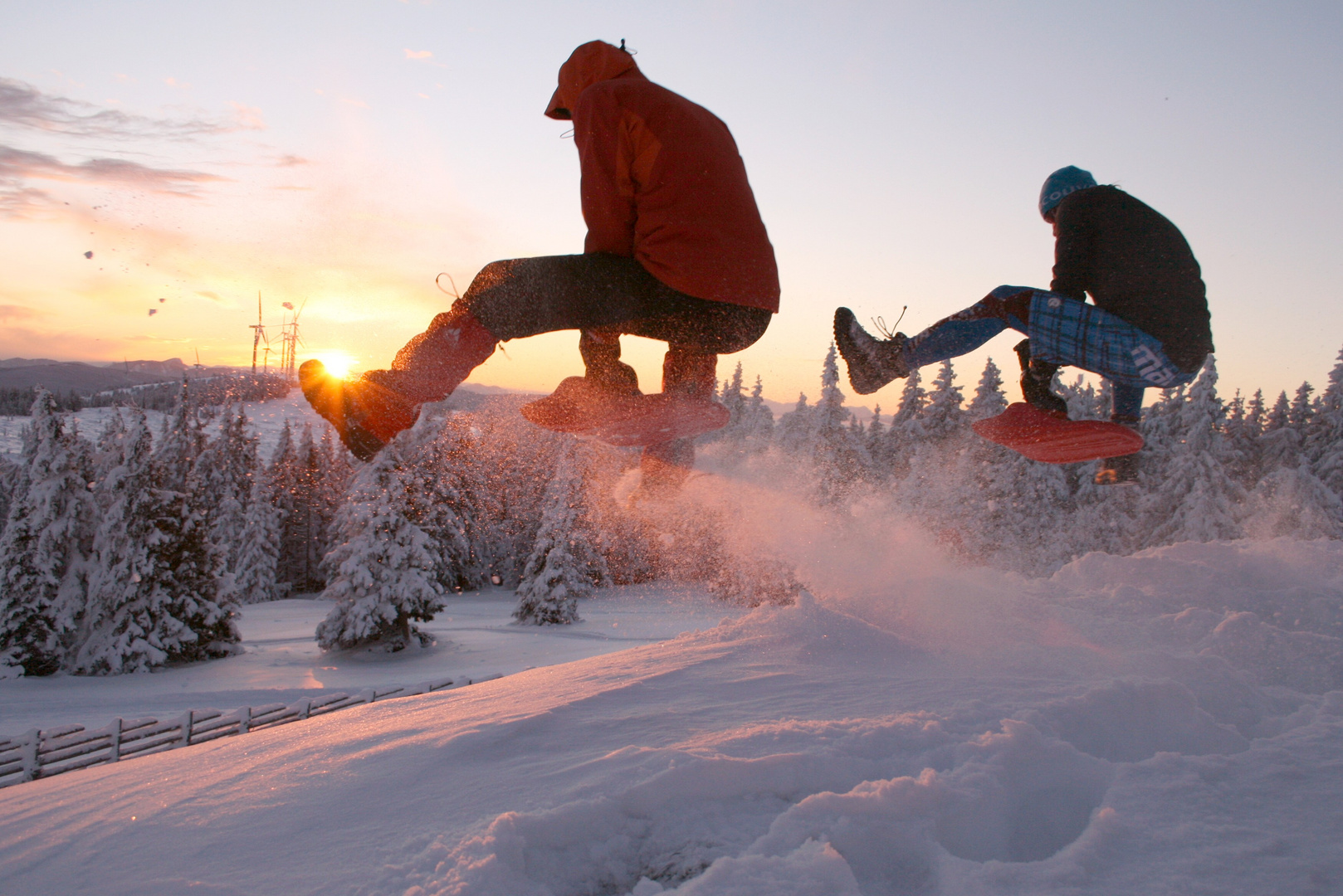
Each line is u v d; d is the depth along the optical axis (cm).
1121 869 144
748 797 184
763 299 188
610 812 175
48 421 2434
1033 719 220
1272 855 144
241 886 158
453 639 2875
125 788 222
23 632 2314
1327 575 431
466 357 175
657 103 182
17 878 168
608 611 3256
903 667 291
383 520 2652
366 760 222
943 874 150
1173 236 290
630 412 207
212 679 2297
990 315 303
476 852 157
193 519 2561
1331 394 3070
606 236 187
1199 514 2477
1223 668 280
